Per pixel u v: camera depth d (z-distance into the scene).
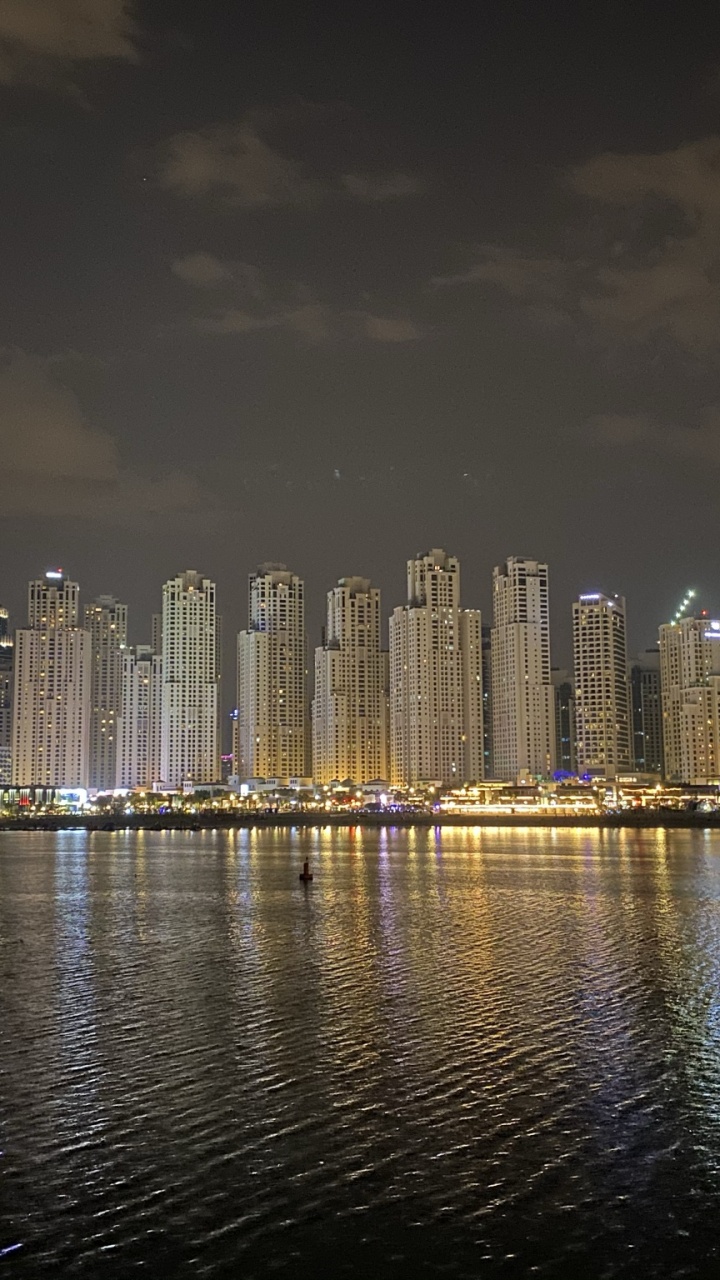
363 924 85.56
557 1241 27.38
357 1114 36.06
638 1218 28.53
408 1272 26.03
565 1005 52.16
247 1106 36.97
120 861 183.75
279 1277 25.88
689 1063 41.66
